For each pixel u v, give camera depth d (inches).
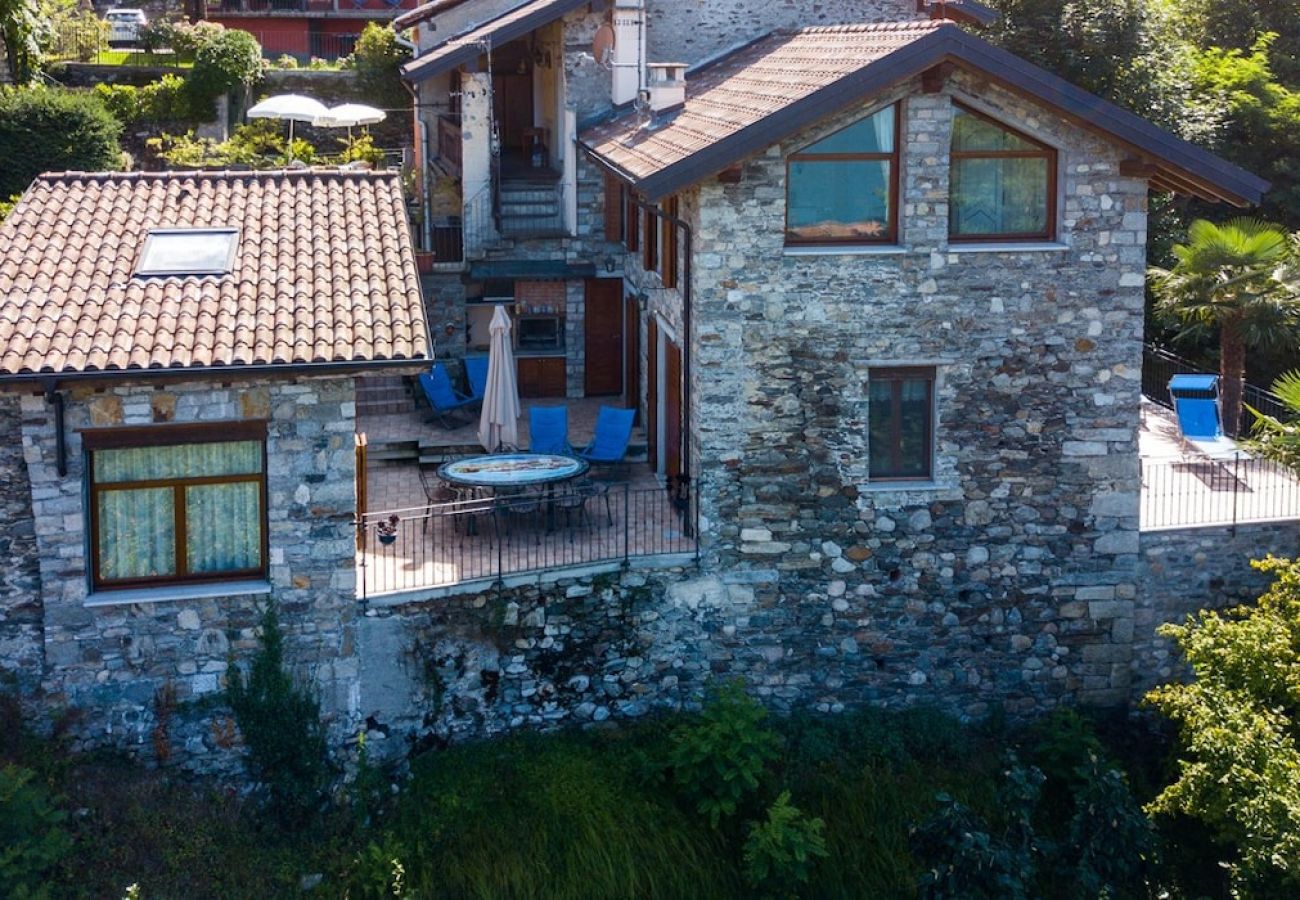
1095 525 710.5
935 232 676.7
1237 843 615.2
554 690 682.8
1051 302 689.0
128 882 579.8
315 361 578.9
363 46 1449.3
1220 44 1341.0
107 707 607.5
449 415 908.6
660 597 689.6
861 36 759.1
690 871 639.8
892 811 671.1
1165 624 696.4
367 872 609.3
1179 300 922.7
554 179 1030.4
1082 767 666.8
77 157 1130.7
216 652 613.6
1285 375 917.8
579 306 984.9
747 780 645.3
